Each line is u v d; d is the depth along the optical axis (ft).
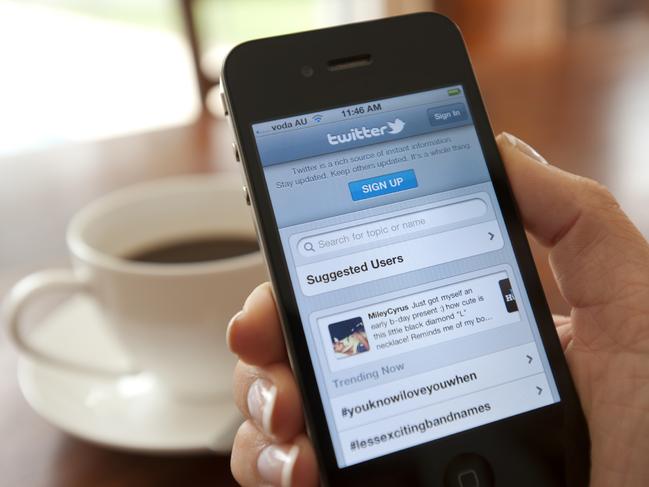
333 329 0.72
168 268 0.81
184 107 3.47
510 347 0.74
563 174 0.77
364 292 0.73
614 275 0.76
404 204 0.75
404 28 0.78
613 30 1.80
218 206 0.99
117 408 0.85
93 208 0.95
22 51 4.08
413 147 0.77
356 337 0.72
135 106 3.51
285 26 3.41
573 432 0.73
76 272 0.87
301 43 0.76
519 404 0.73
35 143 3.10
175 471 0.81
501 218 0.76
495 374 0.73
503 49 1.76
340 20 3.00
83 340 0.94
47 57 4.03
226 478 0.80
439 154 0.77
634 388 0.74
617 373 0.75
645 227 1.02
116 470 0.82
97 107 3.50
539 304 0.75
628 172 1.14
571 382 0.73
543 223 0.78
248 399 0.74
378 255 0.74
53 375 0.88
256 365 0.74
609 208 0.77
